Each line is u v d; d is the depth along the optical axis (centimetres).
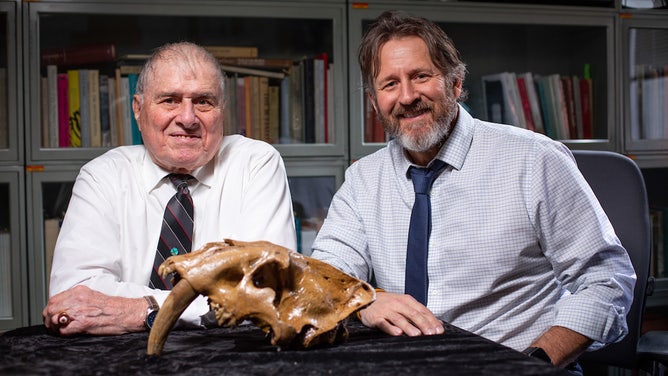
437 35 157
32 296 237
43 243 238
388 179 169
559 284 161
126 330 123
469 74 285
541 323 156
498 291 156
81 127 247
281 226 166
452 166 159
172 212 165
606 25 271
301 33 264
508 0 265
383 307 124
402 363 94
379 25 159
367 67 162
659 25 276
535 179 153
